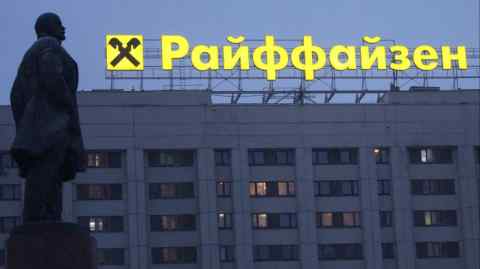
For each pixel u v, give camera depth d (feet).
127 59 370.94
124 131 365.81
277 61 376.89
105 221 363.97
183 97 369.71
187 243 366.84
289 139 371.76
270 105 372.58
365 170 374.22
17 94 81.51
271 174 371.35
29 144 79.66
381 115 377.30
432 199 378.53
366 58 382.42
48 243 77.71
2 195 362.94
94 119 364.58
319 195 374.02
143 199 363.15
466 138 379.76
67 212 360.89
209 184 366.22
